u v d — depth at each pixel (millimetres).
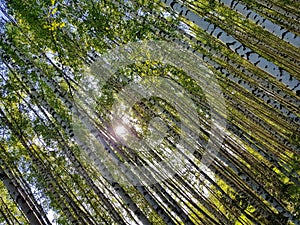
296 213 7723
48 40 7547
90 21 7730
